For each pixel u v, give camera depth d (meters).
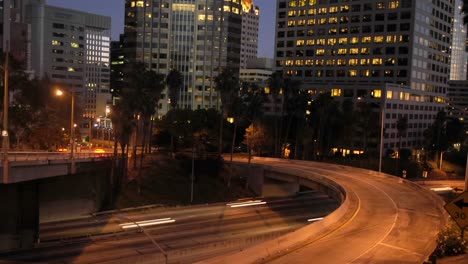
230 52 183.75
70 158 59.47
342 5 170.50
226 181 90.88
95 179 67.94
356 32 167.88
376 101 152.00
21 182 49.16
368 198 48.50
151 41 177.25
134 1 177.25
